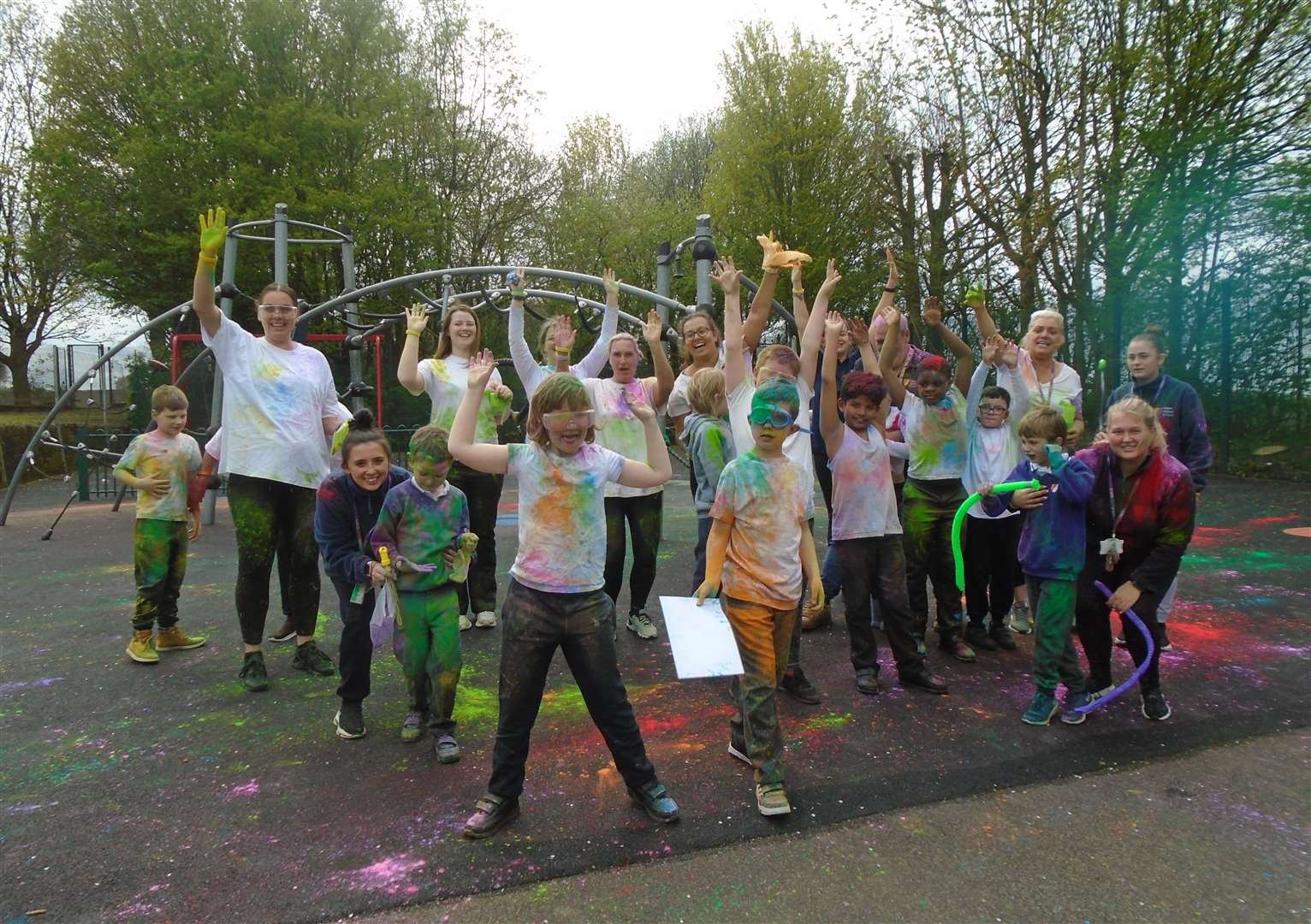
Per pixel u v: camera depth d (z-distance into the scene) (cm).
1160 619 363
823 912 202
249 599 361
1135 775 275
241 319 1869
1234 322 1101
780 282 1795
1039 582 321
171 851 231
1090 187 1184
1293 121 1056
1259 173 1075
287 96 1773
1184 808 253
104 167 1791
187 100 1655
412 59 2125
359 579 294
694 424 386
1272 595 506
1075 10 1152
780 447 272
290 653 417
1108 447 327
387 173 1895
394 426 1741
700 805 255
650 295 786
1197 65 1038
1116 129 1136
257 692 360
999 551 407
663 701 347
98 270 1755
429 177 2130
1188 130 1056
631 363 427
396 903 206
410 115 1988
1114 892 210
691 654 248
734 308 343
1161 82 1065
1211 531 721
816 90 1769
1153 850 229
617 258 2370
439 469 294
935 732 310
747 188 1847
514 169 2233
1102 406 466
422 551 296
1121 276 1146
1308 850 229
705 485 380
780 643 271
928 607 490
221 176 1716
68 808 256
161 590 405
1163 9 1070
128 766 287
